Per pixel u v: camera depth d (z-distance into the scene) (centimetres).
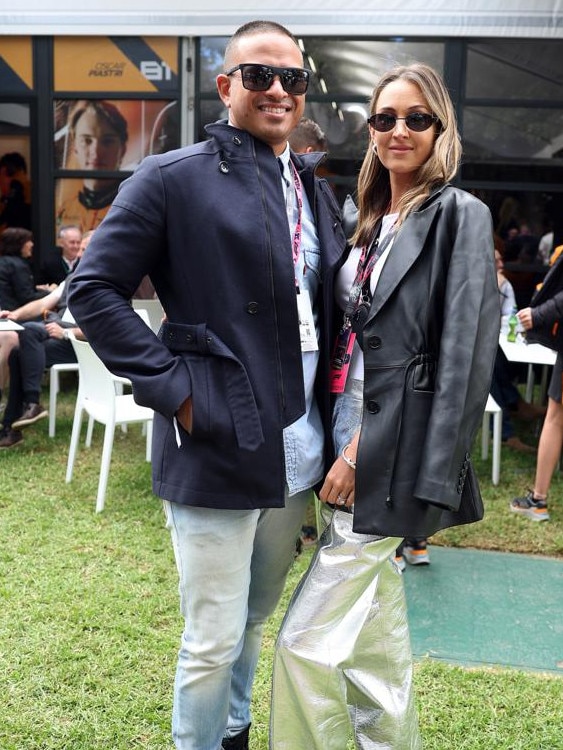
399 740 190
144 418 423
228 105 181
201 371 170
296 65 173
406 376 169
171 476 174
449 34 664
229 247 168
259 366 171
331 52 690
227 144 172
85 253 171
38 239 756
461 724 237
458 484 164
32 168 748
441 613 317
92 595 318
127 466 495
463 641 295
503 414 556
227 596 178
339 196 712
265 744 225
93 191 747
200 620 179
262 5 671
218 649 179
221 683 183
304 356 183
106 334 167
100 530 391
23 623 293
